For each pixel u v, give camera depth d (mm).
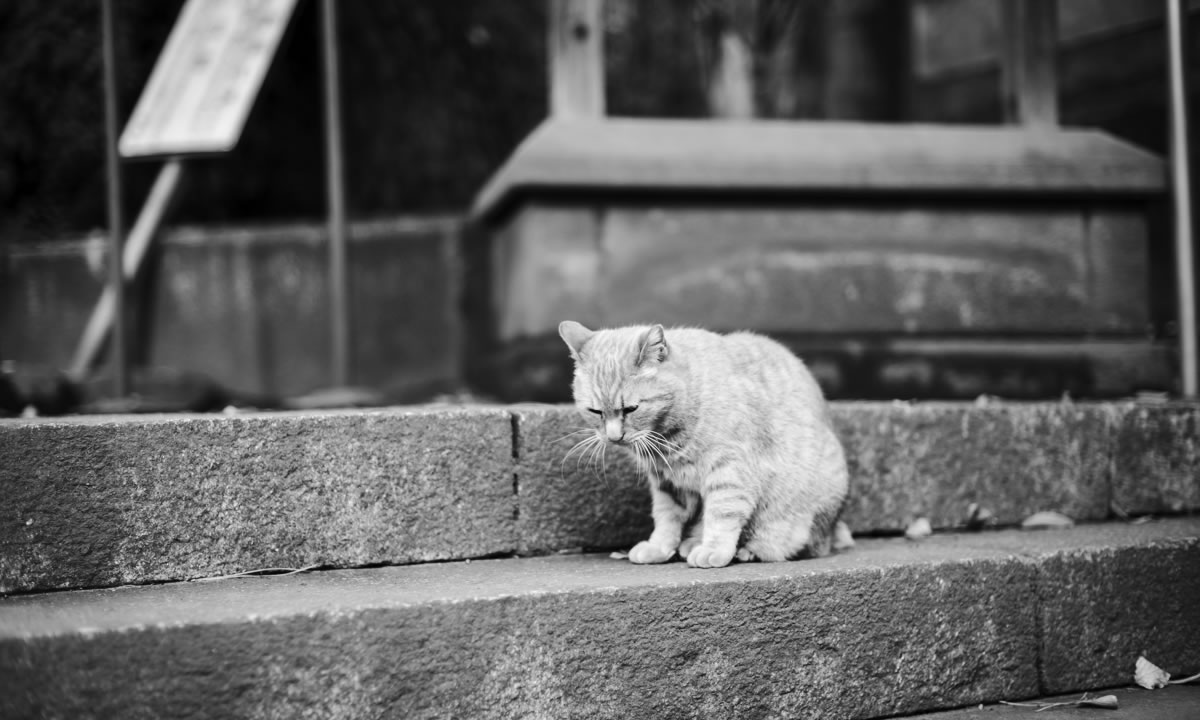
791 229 3234
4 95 4773
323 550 2252
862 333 3240
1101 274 3283
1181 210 2912
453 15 5375
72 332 4539
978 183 3203
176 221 5266
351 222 4789
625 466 2387
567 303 3186
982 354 3203
